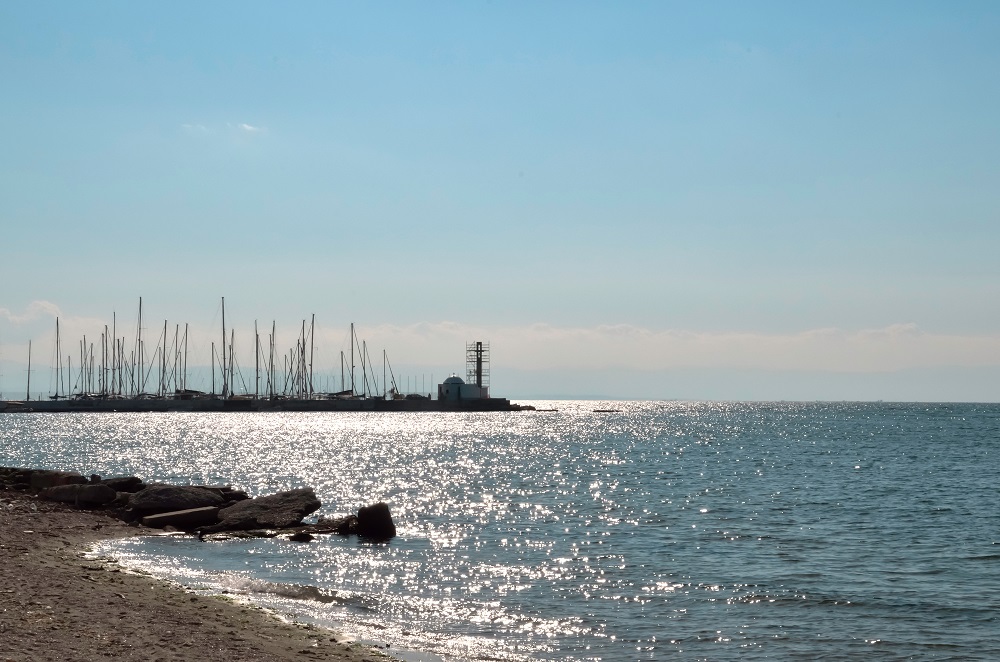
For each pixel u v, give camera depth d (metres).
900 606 27.66
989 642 23.84
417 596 28.22
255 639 20.47
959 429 173.88
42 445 118.44
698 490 65.19
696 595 28.97
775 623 25.48
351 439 139.88
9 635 18.05
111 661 17.12
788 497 59.72
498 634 23.70
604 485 69.88
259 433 154.50
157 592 25.09
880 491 63.47
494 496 61.88
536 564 34.44
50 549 31.86
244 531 40.59
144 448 114.69
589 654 22.11
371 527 41.41
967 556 36.59
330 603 26.62
